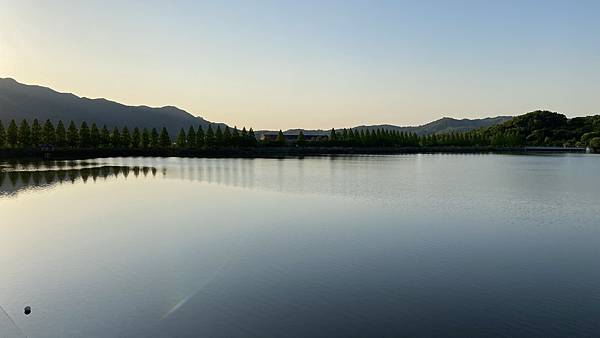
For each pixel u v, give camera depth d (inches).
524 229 1514.5
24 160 5270.7
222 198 2257.6
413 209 1927.9
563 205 2060.8
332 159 6387.8
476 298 870.4
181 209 1913.1
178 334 709.9
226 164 5039.4
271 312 796.6
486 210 1907.0
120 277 989.2
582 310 813.9
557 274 1023.6
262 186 2812.5
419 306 827.4
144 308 813.9
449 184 2965.1
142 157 6678.2
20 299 860.6
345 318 772.6
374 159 6486.2
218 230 1473.9
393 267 1068.5
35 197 2260.1
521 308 822.5
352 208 1947.6
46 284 943.7
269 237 1375.5
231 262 1104.2
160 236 1386.6
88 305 829.2
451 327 740.7
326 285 937.5
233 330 724.7
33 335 710.5
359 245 1278.3
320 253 1188.5
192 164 5000.0
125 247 1251.2
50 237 1373.0
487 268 1065.5
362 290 909.8
